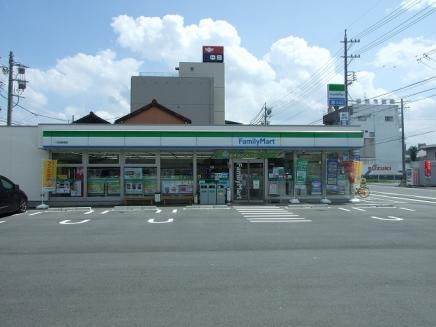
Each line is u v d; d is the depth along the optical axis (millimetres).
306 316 5668
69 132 24156
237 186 25969
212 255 9922
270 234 13281
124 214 19844
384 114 96188
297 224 15797
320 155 26703
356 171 26969
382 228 14602
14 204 19734
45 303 6297
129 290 6969
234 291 6871
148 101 55438
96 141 24172
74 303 6289
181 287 7133
